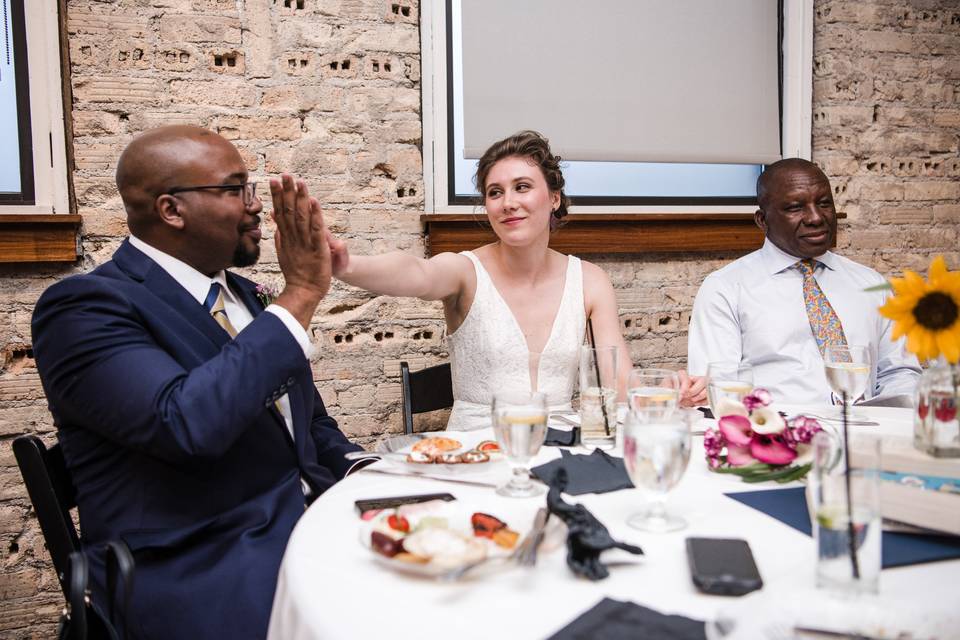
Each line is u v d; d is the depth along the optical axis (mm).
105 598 1300
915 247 3420
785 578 821
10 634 2412
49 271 2420
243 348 1352
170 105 2506
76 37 2418
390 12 2715
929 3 3365
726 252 3195
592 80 3008
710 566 834
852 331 2455
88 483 1400
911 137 3383
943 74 3410
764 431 1199
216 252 1556
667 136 3119
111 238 2469
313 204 1404
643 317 3096
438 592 819
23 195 2459
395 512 969
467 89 2854
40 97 2432
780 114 3326
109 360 1312
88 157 2436
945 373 1054
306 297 1434
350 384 2736
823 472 782
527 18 2912
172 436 1268
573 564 847
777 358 2488
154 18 2477
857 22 3281
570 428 1565
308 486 1596
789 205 2467
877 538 758
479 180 2256
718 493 1146
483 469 1270
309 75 2643
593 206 3104
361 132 2709
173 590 1282
